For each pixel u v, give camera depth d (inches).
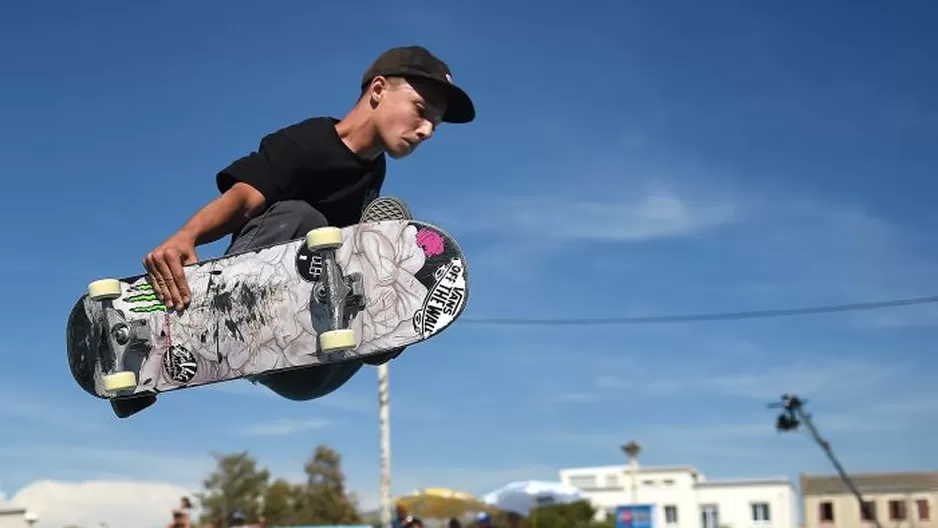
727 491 2765.7
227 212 130.0
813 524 2310.5
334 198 137.1
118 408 135.0
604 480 3026.6
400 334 124.6
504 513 1030.4
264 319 128.5
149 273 131.0
